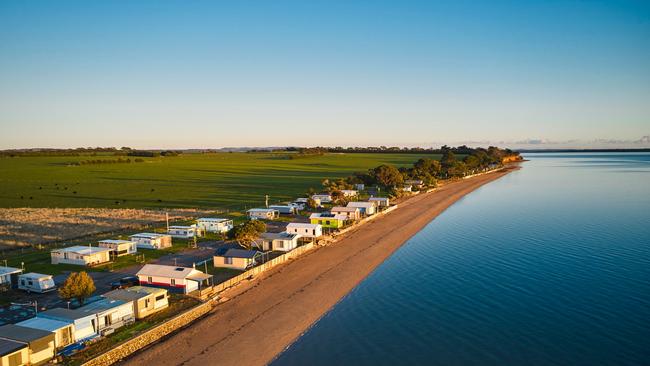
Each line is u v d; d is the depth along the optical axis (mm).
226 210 124312
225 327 49750
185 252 79750
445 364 41750
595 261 73062
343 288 62062
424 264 73250
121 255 77188
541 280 64125
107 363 41219
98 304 47938
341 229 98500
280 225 104562
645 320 50125
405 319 51719
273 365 41906
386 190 172750
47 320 43531
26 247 83438
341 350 44531
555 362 41750
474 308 54531
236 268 69000
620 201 139750
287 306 55688
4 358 36312
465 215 120062
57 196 151875
